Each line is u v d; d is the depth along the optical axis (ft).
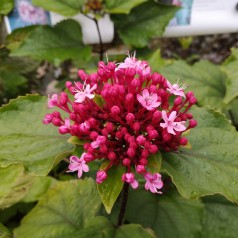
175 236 0.74
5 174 0.73
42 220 0.76
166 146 0.56
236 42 1.89
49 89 1.32
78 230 0.71
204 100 0.97
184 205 0.78
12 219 0.89
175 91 0.56
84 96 0.53
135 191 0.80
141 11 1.01
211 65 1.05
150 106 0.52
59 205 0.78
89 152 0.52
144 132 0.55
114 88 0.53
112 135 0.55
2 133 0.64
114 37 1.11
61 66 1.35
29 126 0.66
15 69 1.08
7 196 0.78
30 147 0.61
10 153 0.60
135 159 0.54
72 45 0.99
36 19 1.03
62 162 0.94
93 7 0.95
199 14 1.06
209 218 0.79
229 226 0.78
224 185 0.57
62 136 0.63
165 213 0.77
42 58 0.94
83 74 0.60
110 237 0.66
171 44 1.84
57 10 0.92
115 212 0.79
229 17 1.07
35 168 0.57
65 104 0.57
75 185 0.81
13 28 1.04
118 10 0.93
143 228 0.68
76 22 1.00
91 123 0.53
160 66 0.99
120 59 0.85
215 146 0.63
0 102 1.09
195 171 0.59
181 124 0.52
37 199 0.82
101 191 0.53
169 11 1.00
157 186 0.52
